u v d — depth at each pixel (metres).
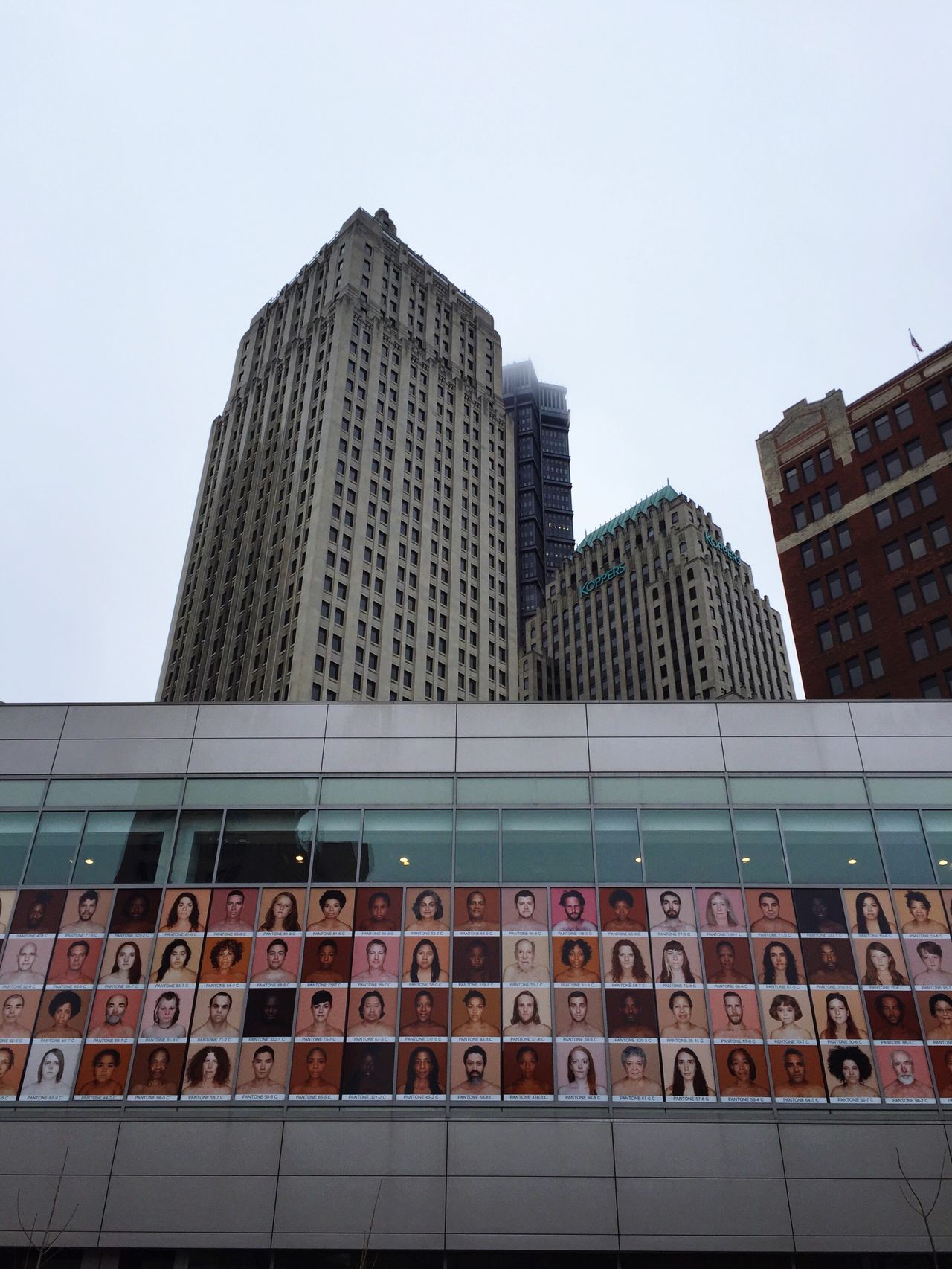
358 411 107.00
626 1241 22.02
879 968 25.36
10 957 25.98
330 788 28.56
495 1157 23.02
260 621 96.69
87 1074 24.31
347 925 26.30
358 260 119.88
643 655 145.88
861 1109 23.50
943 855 26.98
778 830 27.55
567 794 28.31
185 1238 22.22
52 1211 22.55
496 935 26.06
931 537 64.94
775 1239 21.98
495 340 137.38
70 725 29.86
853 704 29.67
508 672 109.38
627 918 26.23
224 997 25.33
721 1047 24.38
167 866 27.34
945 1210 22.16
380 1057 24.39
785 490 75.38
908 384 70.50
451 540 110.69
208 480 125.75
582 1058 24.31
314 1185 22.75
